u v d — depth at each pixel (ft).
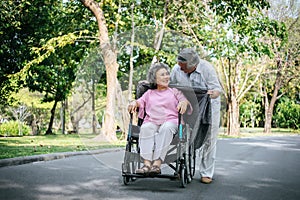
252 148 39.86
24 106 97.71
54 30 61.16
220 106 17.84
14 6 60.95
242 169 23.67
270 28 61.52
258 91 106.32
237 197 15.90
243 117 132.77
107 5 47.19
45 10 64.23
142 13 43.70
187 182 18.20
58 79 76.74
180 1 48.70
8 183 17.61
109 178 19.27
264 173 22.22
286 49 90.07
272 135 77.77
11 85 69.31
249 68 81.25
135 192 16.28
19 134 84.99
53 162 24.59
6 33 62.85
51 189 16.63
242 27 59.67
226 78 77.36
